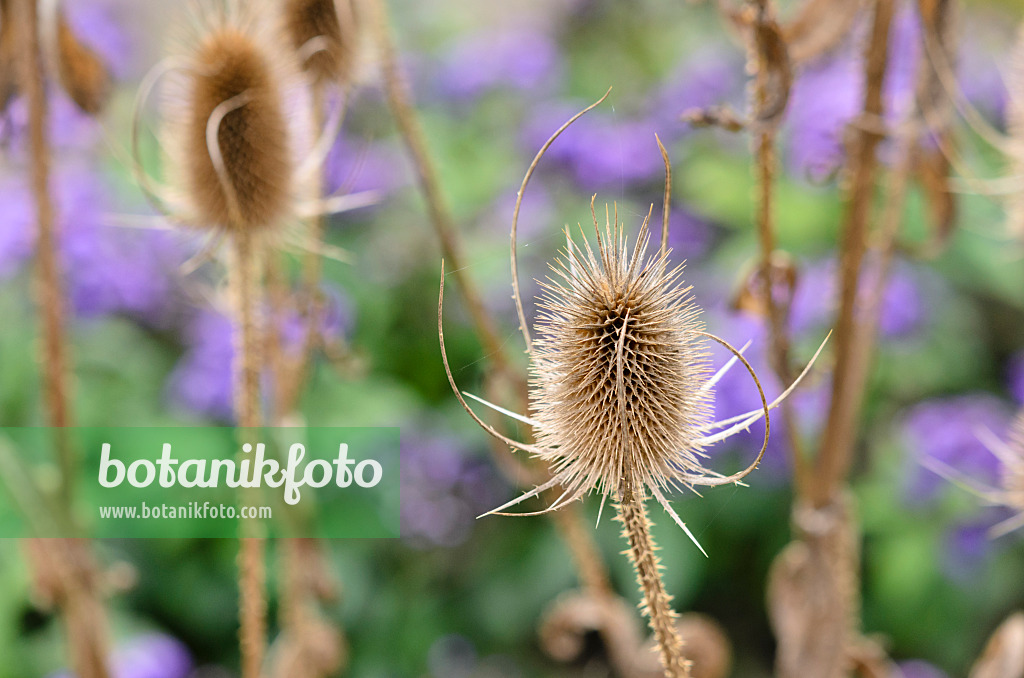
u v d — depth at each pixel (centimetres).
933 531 109
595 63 175
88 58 75
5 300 122
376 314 128
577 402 61
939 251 78
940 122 74
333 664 79
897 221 75
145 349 125
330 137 71
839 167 73
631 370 61
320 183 75
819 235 131
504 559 125
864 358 74
